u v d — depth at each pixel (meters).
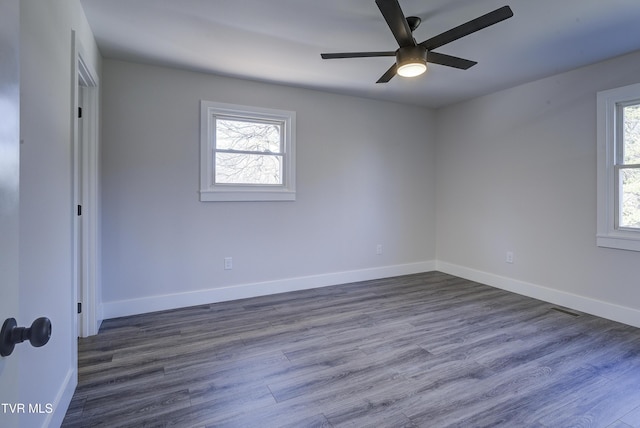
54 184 1.63
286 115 3.87
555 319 3.09
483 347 2.53
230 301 3.61
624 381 2.07
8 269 0.65
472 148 4.43
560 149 3.46
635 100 2.95
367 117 4.42
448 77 3.59
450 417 1.74
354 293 3.90
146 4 2.23
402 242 4.76
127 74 3.14
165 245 3.34
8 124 0.65
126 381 2.06
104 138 3.06
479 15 2.36
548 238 3.58
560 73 3.44
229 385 2.03
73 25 2.02
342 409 1.81
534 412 1.78
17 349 0.71
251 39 2.73
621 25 2.47
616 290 3.05
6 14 0.64
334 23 2.48
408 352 2.46
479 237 4.36
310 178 4.06
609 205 3.09
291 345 2.57
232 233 3.65
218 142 3.62
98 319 2.91
